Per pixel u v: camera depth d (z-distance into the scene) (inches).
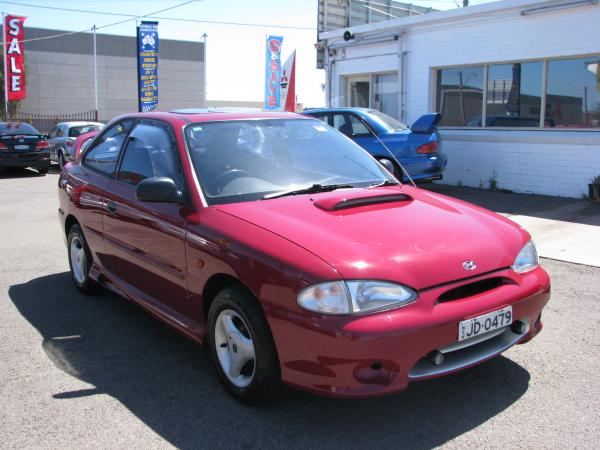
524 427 121.8
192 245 140.5
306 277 114.4
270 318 118.9
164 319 158.2
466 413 128.0
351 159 175.8
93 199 194.1
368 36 563.5
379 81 573.6
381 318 111.3
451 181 497.0
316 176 162.6
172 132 164.2
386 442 117.7
